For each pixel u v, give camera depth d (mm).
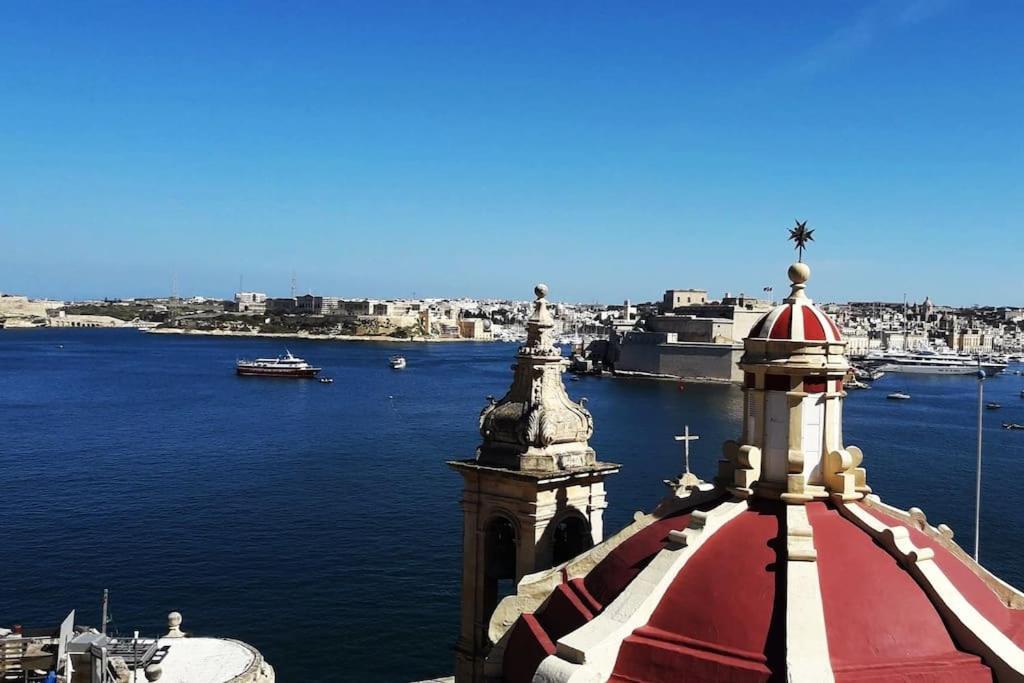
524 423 29047
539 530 28531
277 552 85375
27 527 93250
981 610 18000
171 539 89312
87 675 36656
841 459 19312
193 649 45156
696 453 146875
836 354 19672
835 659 16156
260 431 169500
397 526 94938
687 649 16938
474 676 30266
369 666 61250
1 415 189125
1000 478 131500
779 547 18125
